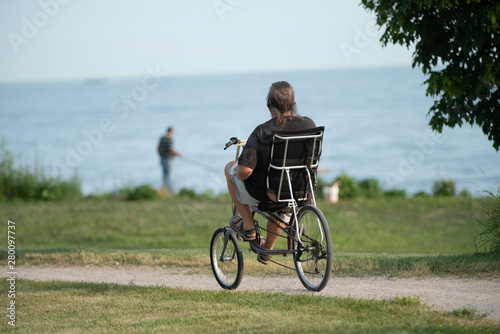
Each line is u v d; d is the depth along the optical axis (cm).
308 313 1925
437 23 2905
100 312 2106
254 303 2102
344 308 1967
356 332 1680
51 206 7156
